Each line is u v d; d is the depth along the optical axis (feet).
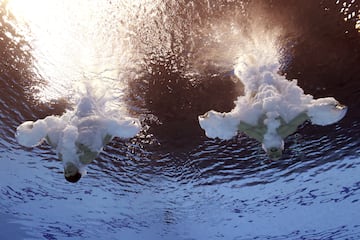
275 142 18.75
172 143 28.37
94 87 21.97
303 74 25.11
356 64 24.79
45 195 32.68
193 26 25.94
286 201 30.73
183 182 29.99
